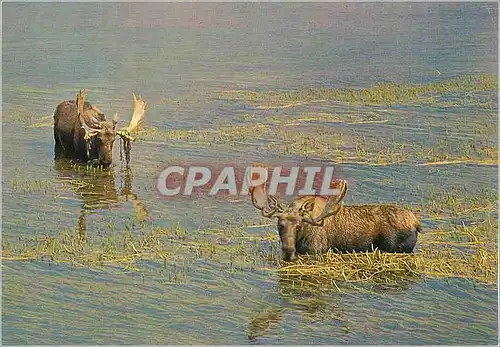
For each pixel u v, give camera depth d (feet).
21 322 45.52
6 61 129.70
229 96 103.40
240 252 53.16
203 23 173.37
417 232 53.72
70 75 119.03
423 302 46.83
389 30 160.97
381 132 84.23
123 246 54.95
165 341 43.32
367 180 68.49
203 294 48.03
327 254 52.13
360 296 47.57
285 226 51.60
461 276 49.62
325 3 197.88
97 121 75.10
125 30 163.22
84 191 67.56
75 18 176.14
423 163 72.95
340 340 43.01
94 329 44.62
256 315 45.65
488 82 109.40
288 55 137.18
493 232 55.98
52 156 78.38
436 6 187.52
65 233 57.41
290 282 49.16
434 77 114.93
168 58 134.21
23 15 179.11
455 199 62.85
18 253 54.13
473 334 43.60
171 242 55.26
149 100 101.50
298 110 95.09
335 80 114.52
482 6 184.34
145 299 47.67
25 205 64.03
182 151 78.18
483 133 83.25
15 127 89.10
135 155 77.66
